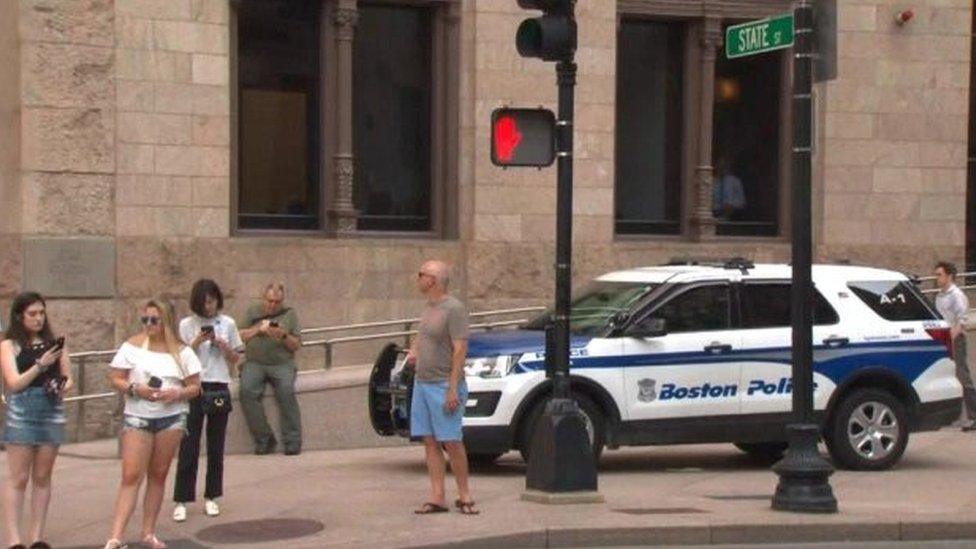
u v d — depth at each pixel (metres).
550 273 20.94
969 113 24.08
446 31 20.83
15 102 18.22
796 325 13.14
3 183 18.33
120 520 11.41
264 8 20.12
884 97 22.66
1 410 16.84
